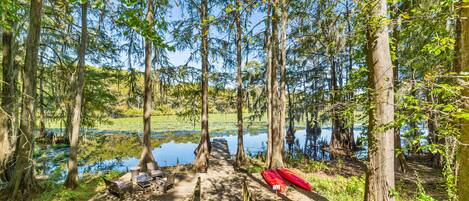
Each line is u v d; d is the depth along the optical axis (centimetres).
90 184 959
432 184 887
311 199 769
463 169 203
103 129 3191
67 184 879
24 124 743
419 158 1363
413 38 733
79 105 933
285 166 1198
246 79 1712
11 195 744
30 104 748
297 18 1176
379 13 391
